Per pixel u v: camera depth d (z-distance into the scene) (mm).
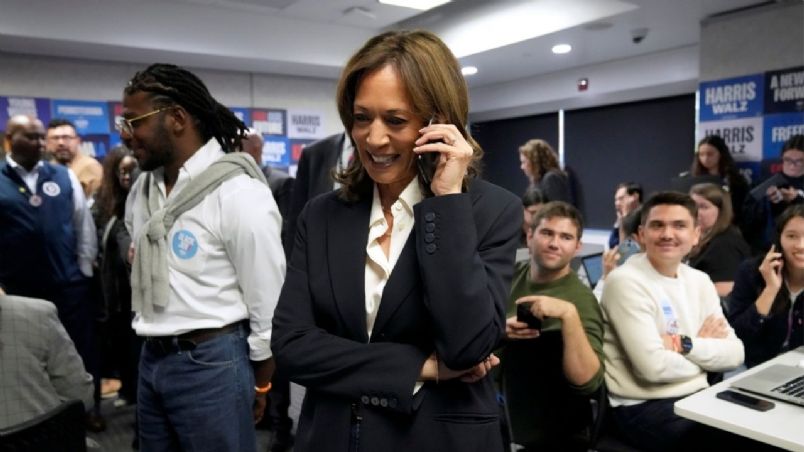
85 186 3910
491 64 5840
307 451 913
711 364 1924
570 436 1794
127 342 3207
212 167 1501
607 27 4418
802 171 3820
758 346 2311
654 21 4344
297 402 3217
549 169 5027
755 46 4051
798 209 2217
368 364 866
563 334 1666
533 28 4602
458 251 814
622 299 1919
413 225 897
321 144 2318
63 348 1536
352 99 915
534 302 1663
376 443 858
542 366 1747
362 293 903
